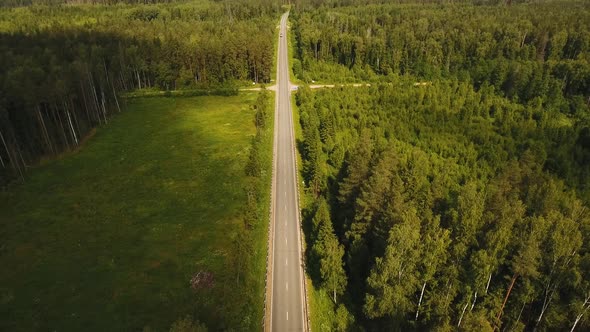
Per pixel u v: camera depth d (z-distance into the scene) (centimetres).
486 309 5728
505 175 9644
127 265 8044
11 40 17512
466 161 12369
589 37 18075
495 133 13588
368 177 8431
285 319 6931
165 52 17662
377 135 13188
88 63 15162
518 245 5872
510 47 18288
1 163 11194
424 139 13325
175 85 17838
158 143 13150
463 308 5725
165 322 6731
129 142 13212
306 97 15600
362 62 19512
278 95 16938
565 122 15088
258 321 6856
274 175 11312
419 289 6431
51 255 8306
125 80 17200
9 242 8644
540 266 5791
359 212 7681
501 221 6116
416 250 5856
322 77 18512
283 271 7956
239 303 7088
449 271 5900
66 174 11338
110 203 10044
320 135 13088
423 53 18900
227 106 16088
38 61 14725
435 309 5966
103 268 7956
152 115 15338
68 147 12581
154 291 7400
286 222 9369
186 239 8775
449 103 15262
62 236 8869
